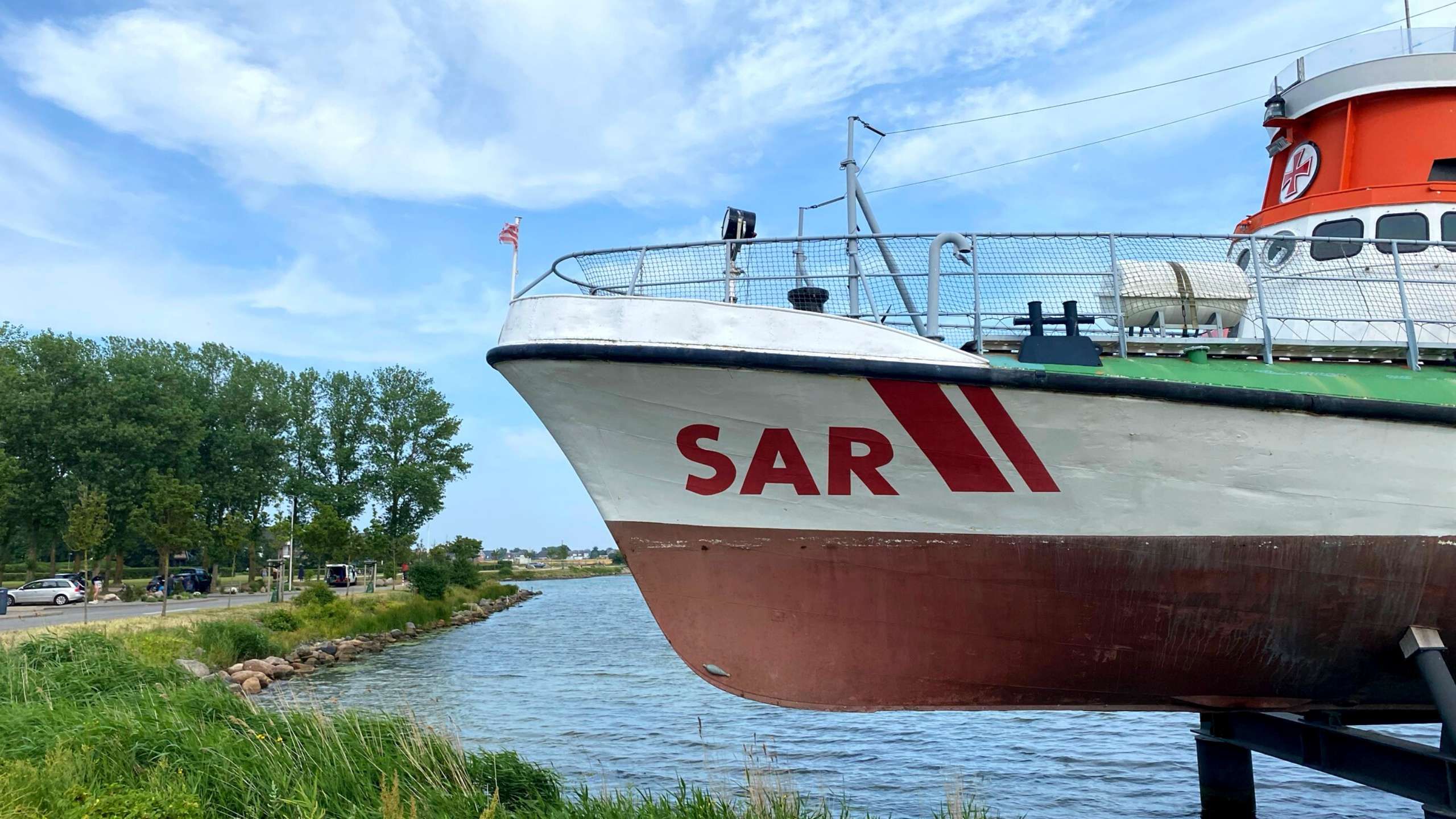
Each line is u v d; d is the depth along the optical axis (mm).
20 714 9789
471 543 64625
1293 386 6723
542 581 114250
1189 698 7367
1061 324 7098
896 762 14078
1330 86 9289
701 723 15508
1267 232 9766
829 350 6422
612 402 6828
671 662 27562
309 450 63031
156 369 53969
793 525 6980
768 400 6562
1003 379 6285
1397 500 6660
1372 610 6898
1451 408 6363
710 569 7152
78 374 49406
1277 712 8023
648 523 7188
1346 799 11367
